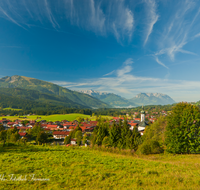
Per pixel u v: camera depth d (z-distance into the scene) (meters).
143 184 13.95
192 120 30.95
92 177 15.82
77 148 35.22
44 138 96.00
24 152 26.70
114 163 21.89
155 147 34.38
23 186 13.52
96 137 53.91
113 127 49.56
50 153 27.05
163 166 20.72
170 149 32.38
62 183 14.44
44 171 17.30
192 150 30.61
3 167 17.72
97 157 25.77
